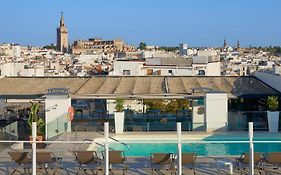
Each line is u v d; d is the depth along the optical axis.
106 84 31.67
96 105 32.00
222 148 20.88
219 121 24.09
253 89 28.77
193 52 126.12
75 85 32.16
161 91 27.89
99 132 23.83
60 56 191.25
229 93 27.12
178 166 12.80
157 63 59.38
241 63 123.31
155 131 24.06
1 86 32.19
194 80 32.84
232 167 13.76
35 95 29.62
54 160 14.02
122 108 24.44
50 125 23.20
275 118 23.56
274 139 21.97
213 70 61.00
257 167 13.95
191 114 26.02
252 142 12.65
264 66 101.62
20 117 28.97
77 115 26.73
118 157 13.73
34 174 12.91
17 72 69.56
